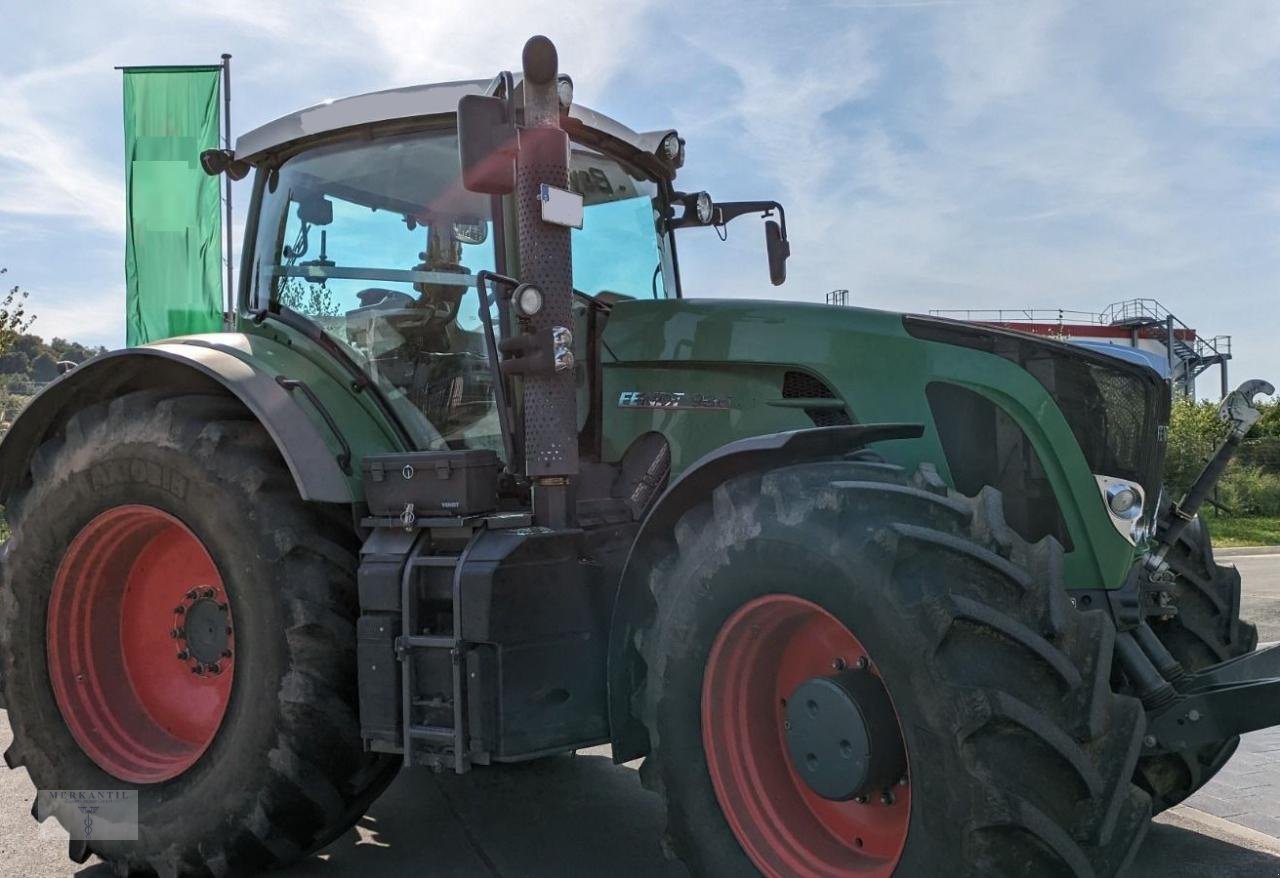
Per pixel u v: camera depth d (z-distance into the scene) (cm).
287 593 304
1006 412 291
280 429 313
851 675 241
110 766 336
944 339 302
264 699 301
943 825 212
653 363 338
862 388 303
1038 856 209
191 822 309
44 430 378
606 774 422
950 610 215
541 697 278
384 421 346
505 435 312
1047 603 221
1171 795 331
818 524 236
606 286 380
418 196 353
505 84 286
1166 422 305
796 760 248
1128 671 268
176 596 354
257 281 392
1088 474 286
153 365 360
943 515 232
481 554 278
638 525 328
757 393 318
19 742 350
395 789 403
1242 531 1789
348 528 324
